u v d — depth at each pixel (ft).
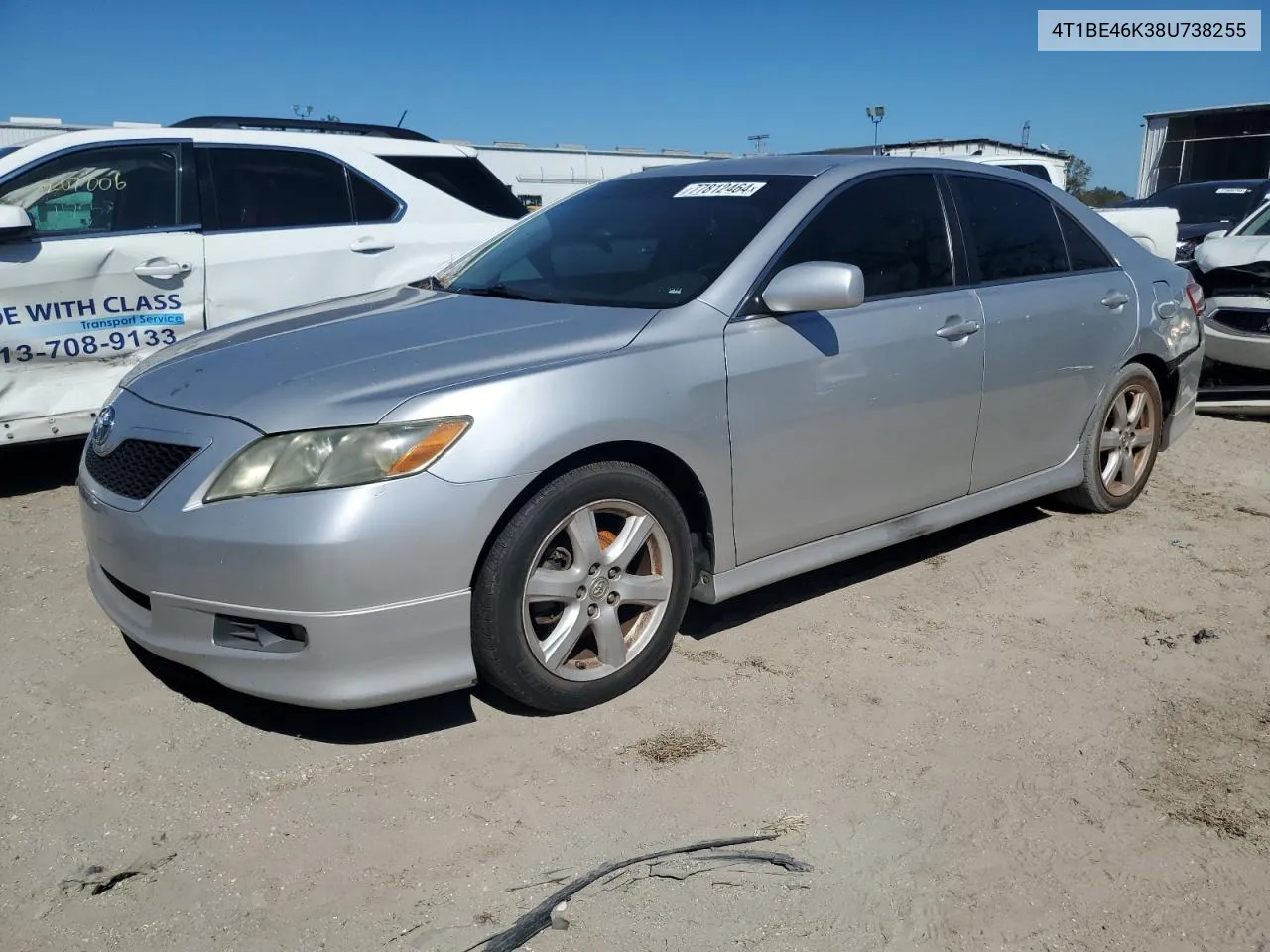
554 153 77.61
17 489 18.16
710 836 8.72
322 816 8.91
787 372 11.52
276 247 19.21
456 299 12.37
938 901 8.04
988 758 9.96
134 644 11.89
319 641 8.98
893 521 13.30
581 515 10.12
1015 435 14.60
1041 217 15.38
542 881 8.15
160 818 8.86
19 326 16.79
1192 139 65.46
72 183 17.66
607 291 12.01
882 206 13.20
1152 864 8.51
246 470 9.10
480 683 11.10
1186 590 14.02
